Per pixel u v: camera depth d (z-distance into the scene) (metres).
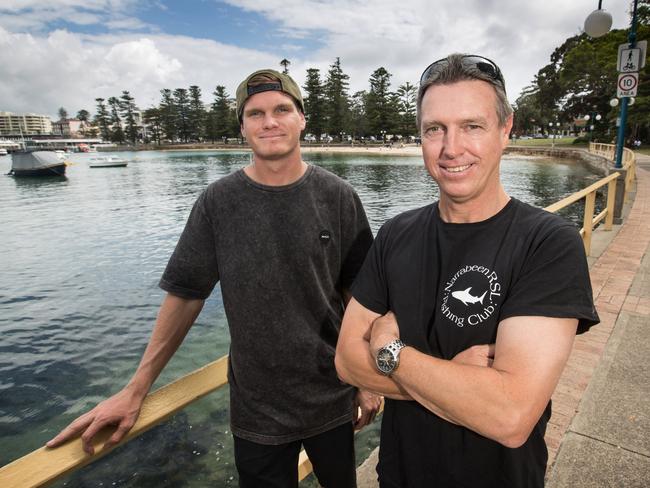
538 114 90.88
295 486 1.74
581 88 57.34
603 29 8.64
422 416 1.10
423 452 1.10
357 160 61.16
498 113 1.04
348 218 1.69
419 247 1.15
